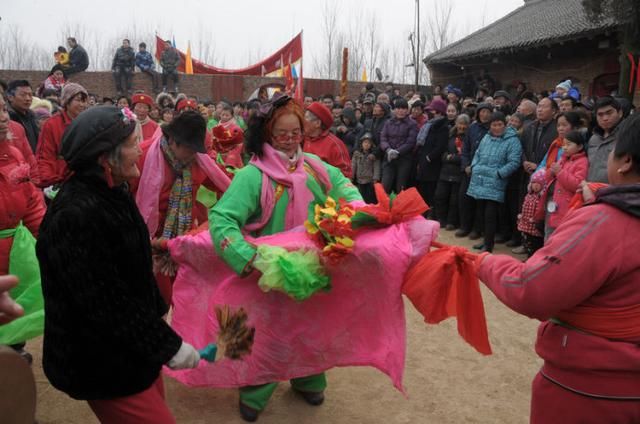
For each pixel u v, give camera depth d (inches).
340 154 222.5
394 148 333.7
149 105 253.3
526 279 77.0
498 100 386.3
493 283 84.2
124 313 75.8
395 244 113.4
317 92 804.0
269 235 123.4
